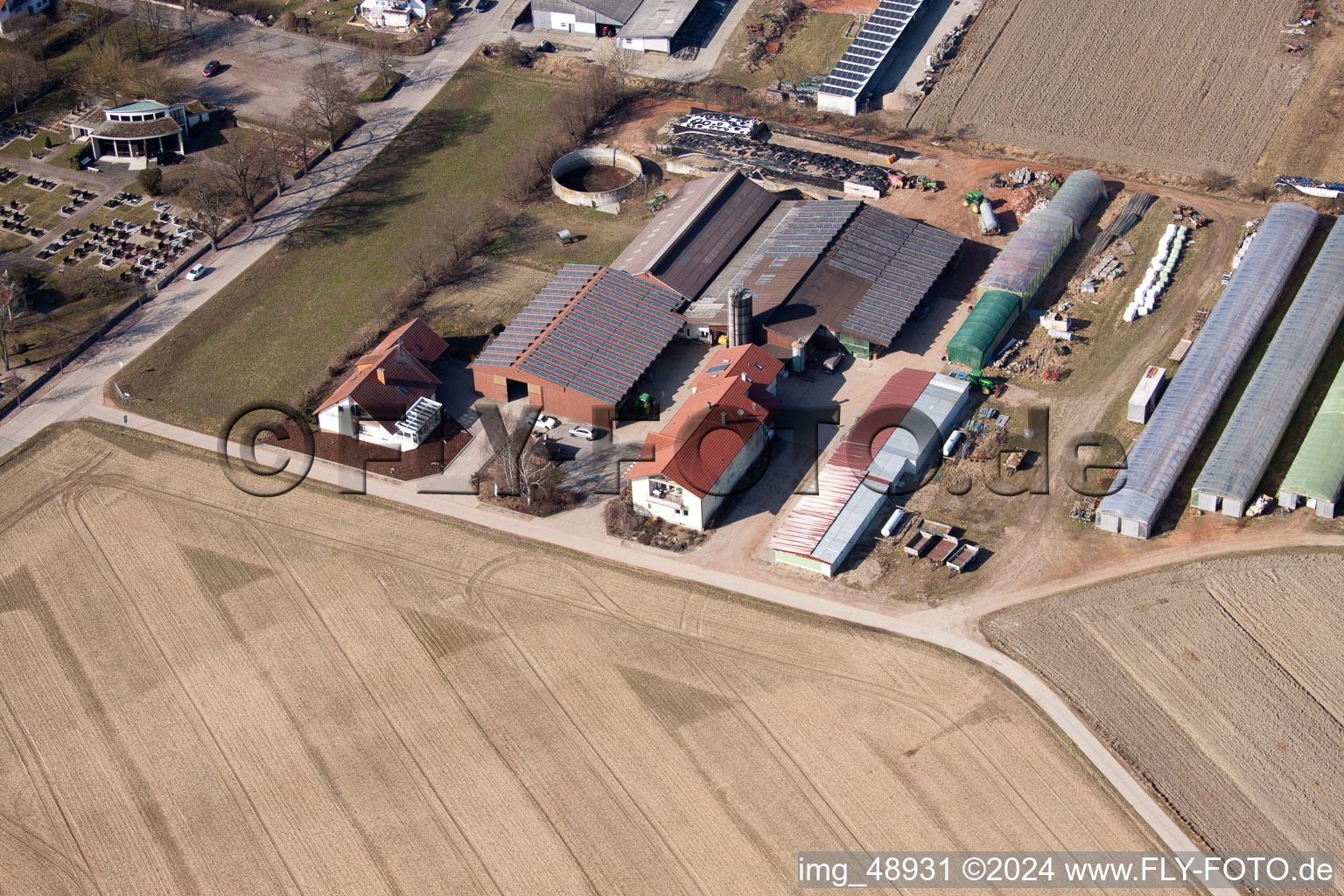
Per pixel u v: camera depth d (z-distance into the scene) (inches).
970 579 4404.5
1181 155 6456.7
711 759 3870.6
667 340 5319.9
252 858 3690.9
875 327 5285.4
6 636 4399.6
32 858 3737.7
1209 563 4397.1
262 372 5511.8
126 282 6053.2
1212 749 3818.9
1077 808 3683.6
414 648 4274.1
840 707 3998.5
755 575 4466.0
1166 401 4921.3
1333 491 4485.7
